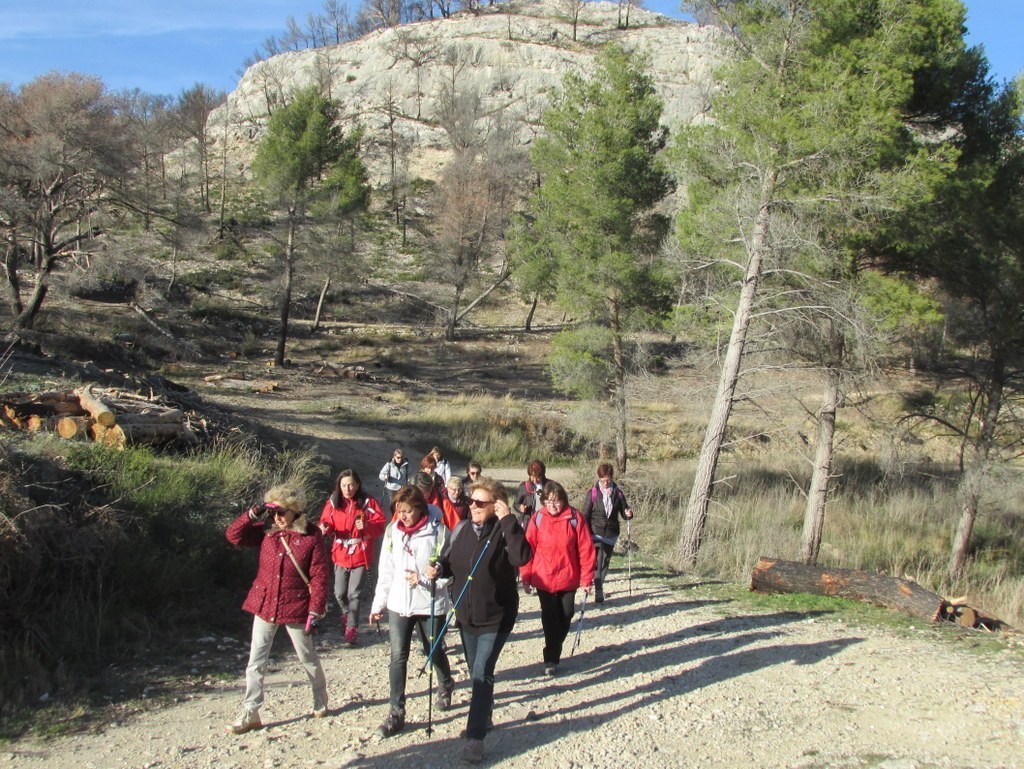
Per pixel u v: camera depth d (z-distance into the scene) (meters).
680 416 30.69
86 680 6.25
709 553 12.73
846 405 14.41
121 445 10.27
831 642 7.55
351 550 7.79
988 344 14.87
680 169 14.05
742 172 13.09
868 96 11.66
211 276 51.53
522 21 100.38
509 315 54.44
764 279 13.27
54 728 5.40
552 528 6.70
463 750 4.95
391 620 5.46
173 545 8.72
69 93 29.11
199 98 74.19
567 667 6.93
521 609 9.38
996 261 13.52
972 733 5.31
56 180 30.09
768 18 12.49
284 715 5.74
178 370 31.84
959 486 15.06
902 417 16.27
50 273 33.53
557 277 22.78
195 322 43.75
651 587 10.39
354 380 35.41
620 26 102.44
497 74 90.38
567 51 93.12
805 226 12.41
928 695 6.03
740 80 12.88
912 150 13.02
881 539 15.81
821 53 12.61
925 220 12.78
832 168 11.89
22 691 5.84
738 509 16.67
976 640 7.79
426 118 90.00
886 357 13.75
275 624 5.45
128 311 41.31
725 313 13.99
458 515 8.34
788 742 5.22
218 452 12.05
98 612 7.14
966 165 13.80
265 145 39.84
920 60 12.57
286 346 42.94
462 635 5.36
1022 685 6.25
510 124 72.31
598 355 22.64
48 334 29.23
